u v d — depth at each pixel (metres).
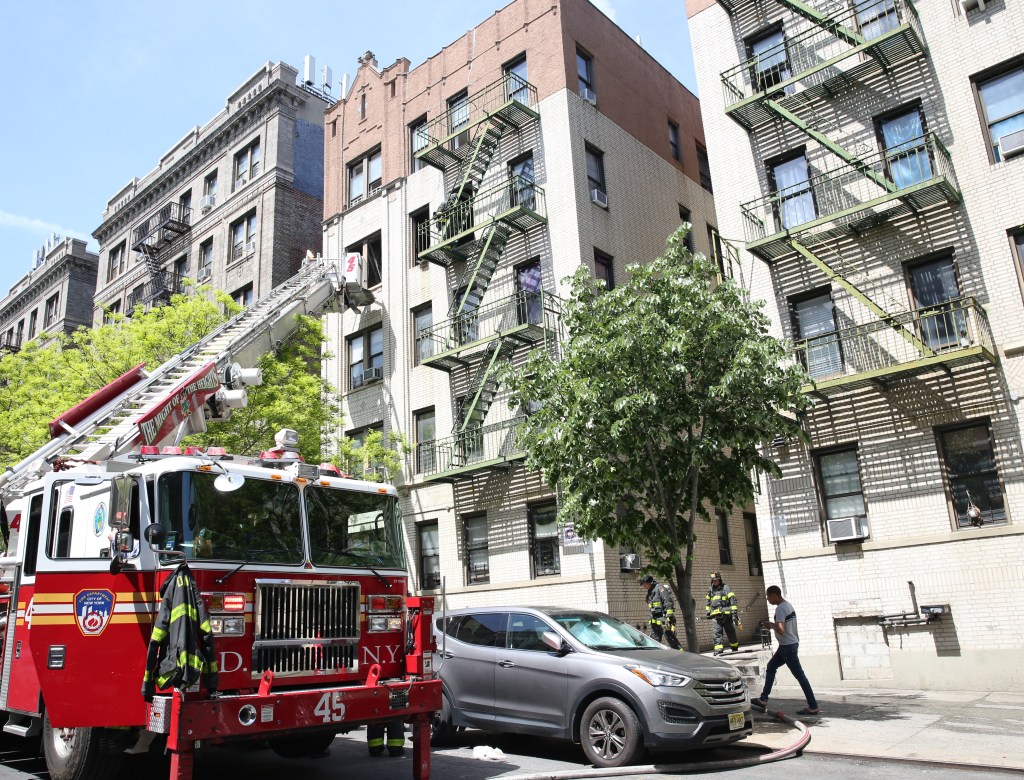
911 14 15.94
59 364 21.89
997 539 13.44
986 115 15.14
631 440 11.42
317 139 34.25
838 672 14.58
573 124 21.73
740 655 16.80
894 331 15.30
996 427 13.86
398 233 25.70
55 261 46.78
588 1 23.83
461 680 10.11
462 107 24.70
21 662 8.05
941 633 13.71
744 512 23.61
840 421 15.51
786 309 16.81
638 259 22.80
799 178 17.42
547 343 20.00
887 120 16.33
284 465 8.20
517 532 20.25
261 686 6.73
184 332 20.67
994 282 14.39
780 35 18.22
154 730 6.26
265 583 7.25
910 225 15.49
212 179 36.44
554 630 9.59
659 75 26.64
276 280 31.14
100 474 7.46
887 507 14.73
